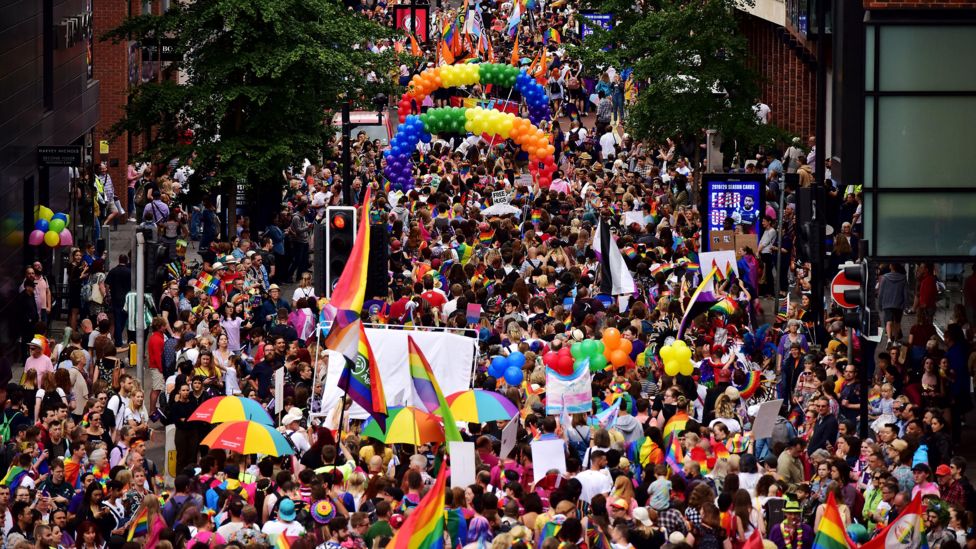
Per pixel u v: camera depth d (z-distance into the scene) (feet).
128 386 165.68
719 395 165.68
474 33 446.19
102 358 179.73
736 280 203.00
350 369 149.07
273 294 213.25
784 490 132.98
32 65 244.83
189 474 136.05
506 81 356.18
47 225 244.22
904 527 122.62
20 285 236.84
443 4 583.17
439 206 263.08
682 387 171.42
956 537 131.34
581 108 441.27
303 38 268.62
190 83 274.36
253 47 269.85
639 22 301.63
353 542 122.11
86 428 157.58
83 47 286.25
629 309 206.39
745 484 137.59
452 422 141.28
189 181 276.00
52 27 258.37
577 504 129.39
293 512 128.77
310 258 278.87
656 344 182.39
